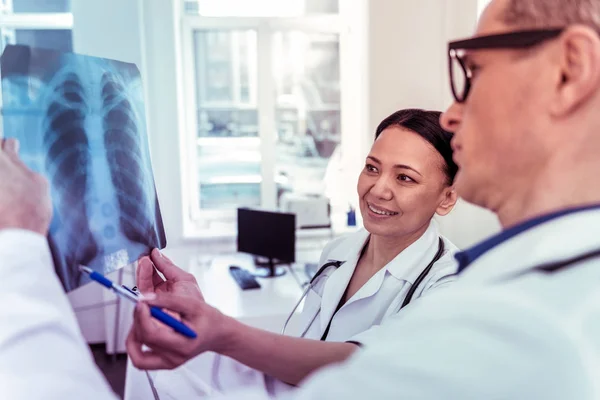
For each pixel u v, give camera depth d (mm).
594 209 378
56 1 2881
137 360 598
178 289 721
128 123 775
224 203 3309
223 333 646
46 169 604
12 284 408
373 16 2822
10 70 581
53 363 397
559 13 384
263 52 3105
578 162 393
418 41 2865
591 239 359
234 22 3070
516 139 409
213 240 3027
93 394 415
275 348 700
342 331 947
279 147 3279
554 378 307
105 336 2945
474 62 434
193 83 3131
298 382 733
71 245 628
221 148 3256
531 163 409
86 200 663
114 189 721
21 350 383
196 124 3199
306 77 3230
